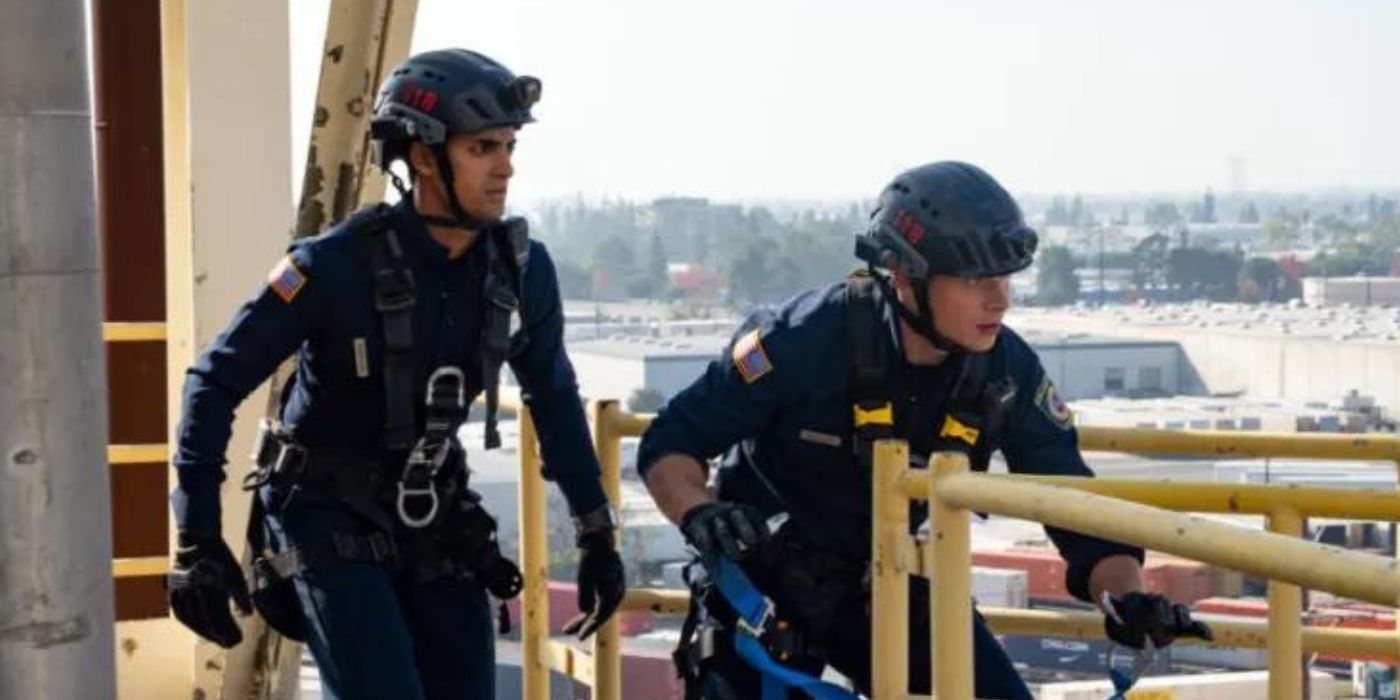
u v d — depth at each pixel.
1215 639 5.12
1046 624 5.29
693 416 4.83
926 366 4.75
